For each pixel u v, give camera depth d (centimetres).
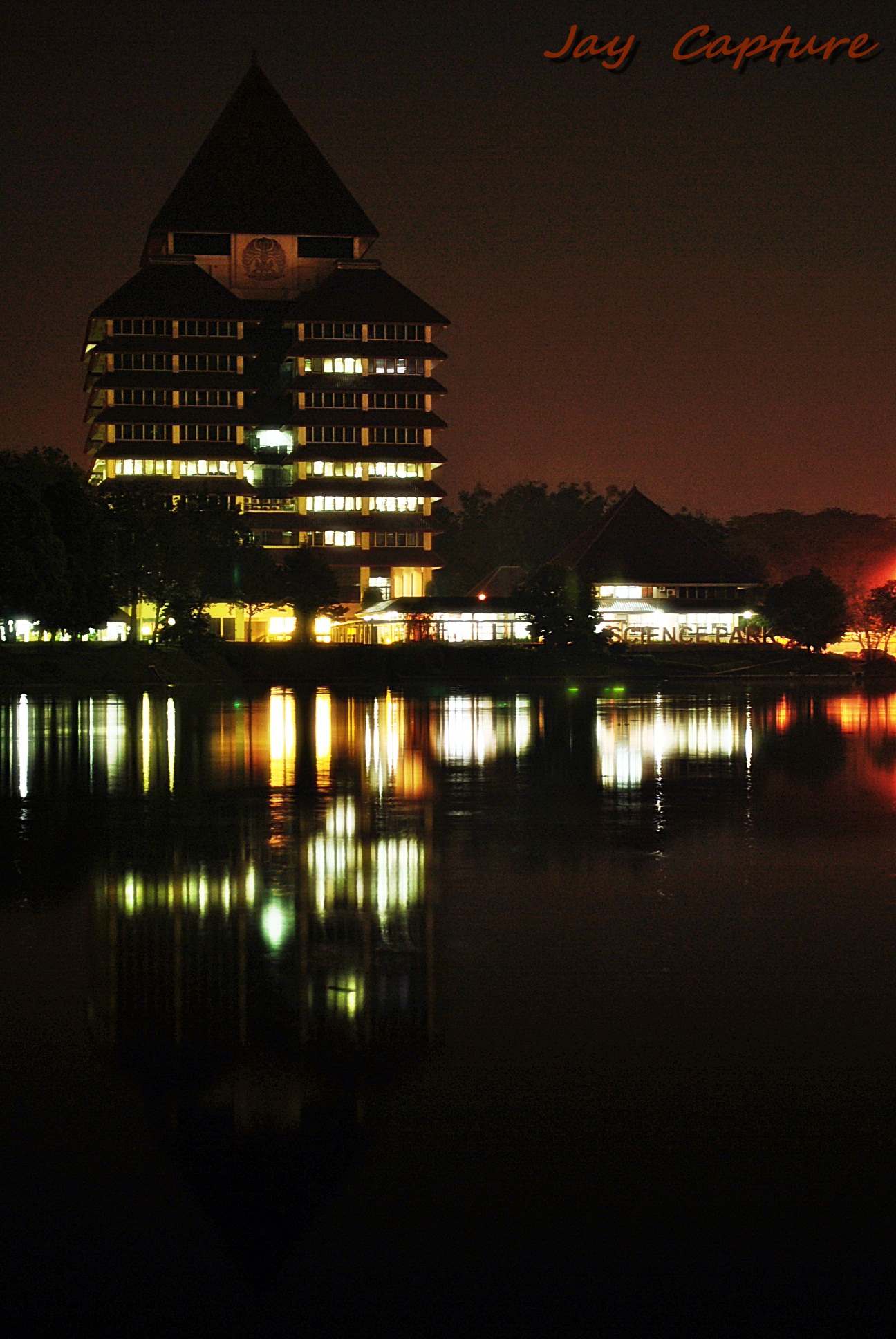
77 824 3631
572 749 6359
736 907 2484
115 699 11369
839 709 10669
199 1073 1523
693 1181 1236
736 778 4969
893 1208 1185
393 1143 1319
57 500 14125
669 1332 1002
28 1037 1658
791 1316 1023
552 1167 1264
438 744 6662
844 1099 1434
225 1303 1041
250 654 17712
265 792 4447
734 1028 1694
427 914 2420
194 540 17562
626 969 2000
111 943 2173
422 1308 1034
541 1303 1039
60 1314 1027
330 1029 1686
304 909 2456
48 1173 1254
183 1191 1216
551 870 2902
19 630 16662
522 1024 1714
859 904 2508
